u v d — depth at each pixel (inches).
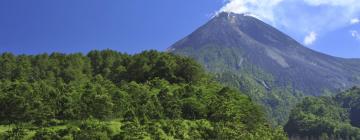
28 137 4055.1
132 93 5413.4
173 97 5398.6
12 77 6879.9
